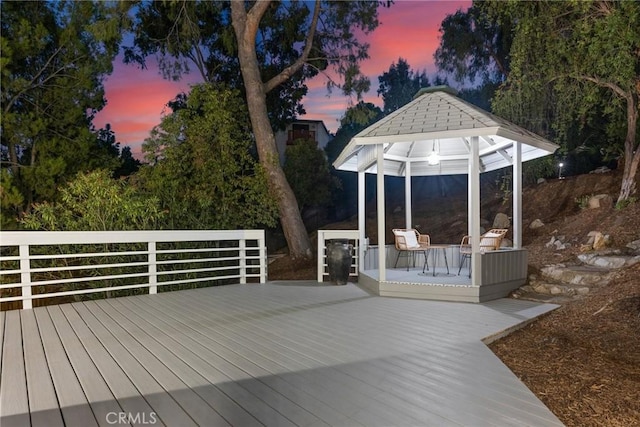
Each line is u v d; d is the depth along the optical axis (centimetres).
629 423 271
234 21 1204
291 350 395
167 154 1036
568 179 1217
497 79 1491
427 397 290
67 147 1467
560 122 982
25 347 405
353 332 456
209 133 1066
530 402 283
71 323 499
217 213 1077
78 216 793
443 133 612
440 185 1702
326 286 777
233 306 595
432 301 629
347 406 277
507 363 385
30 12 1446
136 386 311
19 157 1465
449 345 408
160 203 972
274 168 1183
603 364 369
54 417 264
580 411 288
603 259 739
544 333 471
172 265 846
